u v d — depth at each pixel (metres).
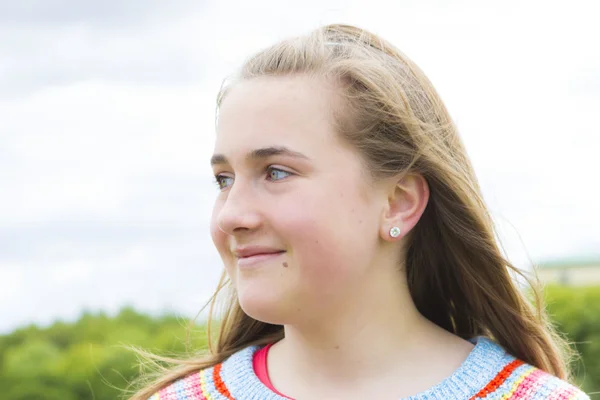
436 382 2.54
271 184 2.40
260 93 2.47
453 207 2.69
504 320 2.79
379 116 2.53
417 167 2.60
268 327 3.01
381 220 2.53
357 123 2.48
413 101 2.65
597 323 8.30
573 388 2.56
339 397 2.53
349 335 2.53
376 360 2.54
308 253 2.36
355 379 2.54
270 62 2.56
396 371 2.54
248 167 2.43
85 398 8.18
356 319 2.53
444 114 2.75
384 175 2.52
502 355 2.65
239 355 2.83
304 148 2.40
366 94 2.52
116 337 8.72
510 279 2.77
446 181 2.64
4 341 8.86
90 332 9.16
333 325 2.52
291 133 2.41
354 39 2.73
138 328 9.20
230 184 2.53
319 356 2.56
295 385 2.60
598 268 10.81
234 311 3.00
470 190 2.70
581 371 8.23
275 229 2.37
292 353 2.64
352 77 2.53
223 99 2.70
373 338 2.54
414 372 2.55
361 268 2.46
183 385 2.81
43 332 9.10
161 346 8.33
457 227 2.71
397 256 2.63
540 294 2.85
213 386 2.74
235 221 2.39
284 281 2.38
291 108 2.43
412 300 2.74
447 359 2.60
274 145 2.39
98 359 8.23
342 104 2.48
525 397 2.50
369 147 2.49
